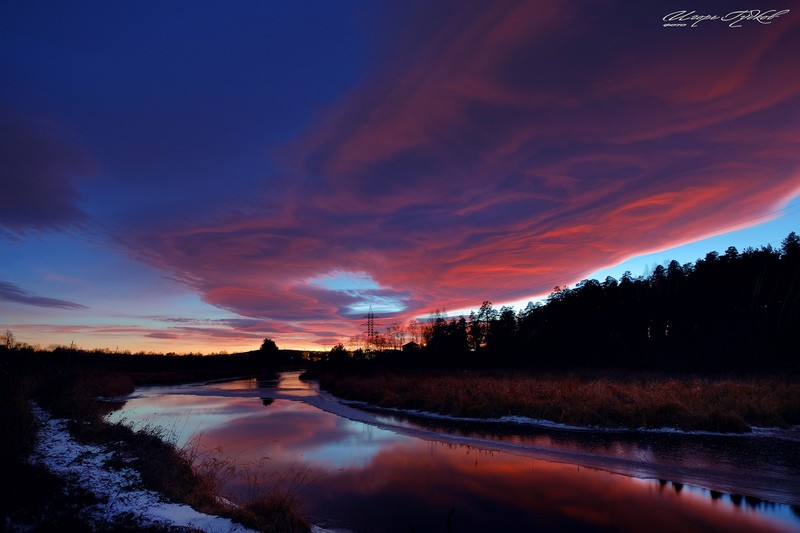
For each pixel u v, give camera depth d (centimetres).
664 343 5084
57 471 802
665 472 1079
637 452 1278
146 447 1070
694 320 5175
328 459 1238
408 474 1078
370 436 1582
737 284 5144
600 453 1271
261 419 2045
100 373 3547
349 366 6569
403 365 6119
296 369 10431
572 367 4725
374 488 969
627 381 2881
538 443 1420
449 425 1816
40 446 988
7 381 1232
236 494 903
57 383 2022
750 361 3962
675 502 875
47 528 552
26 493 653
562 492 937
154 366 7675
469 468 1134
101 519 604
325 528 741
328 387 3978
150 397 3198
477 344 8138
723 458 1201
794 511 825
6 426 882
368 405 2648
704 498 898
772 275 4806
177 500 745
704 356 4294
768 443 1386
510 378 3341
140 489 772
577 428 1673
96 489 731
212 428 1778
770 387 2148
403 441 1487
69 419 1386
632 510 832
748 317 4644
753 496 909
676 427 1617
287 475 1066
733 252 5578
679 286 5769
